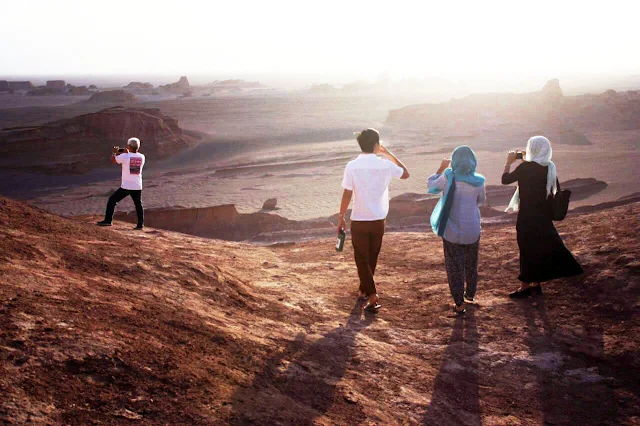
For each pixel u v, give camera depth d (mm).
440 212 5469
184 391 2988
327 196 61094
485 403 4000
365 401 3641
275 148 111562
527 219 5633
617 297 5516
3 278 3914
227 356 3711
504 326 5363
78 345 3102
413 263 8172
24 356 2846
